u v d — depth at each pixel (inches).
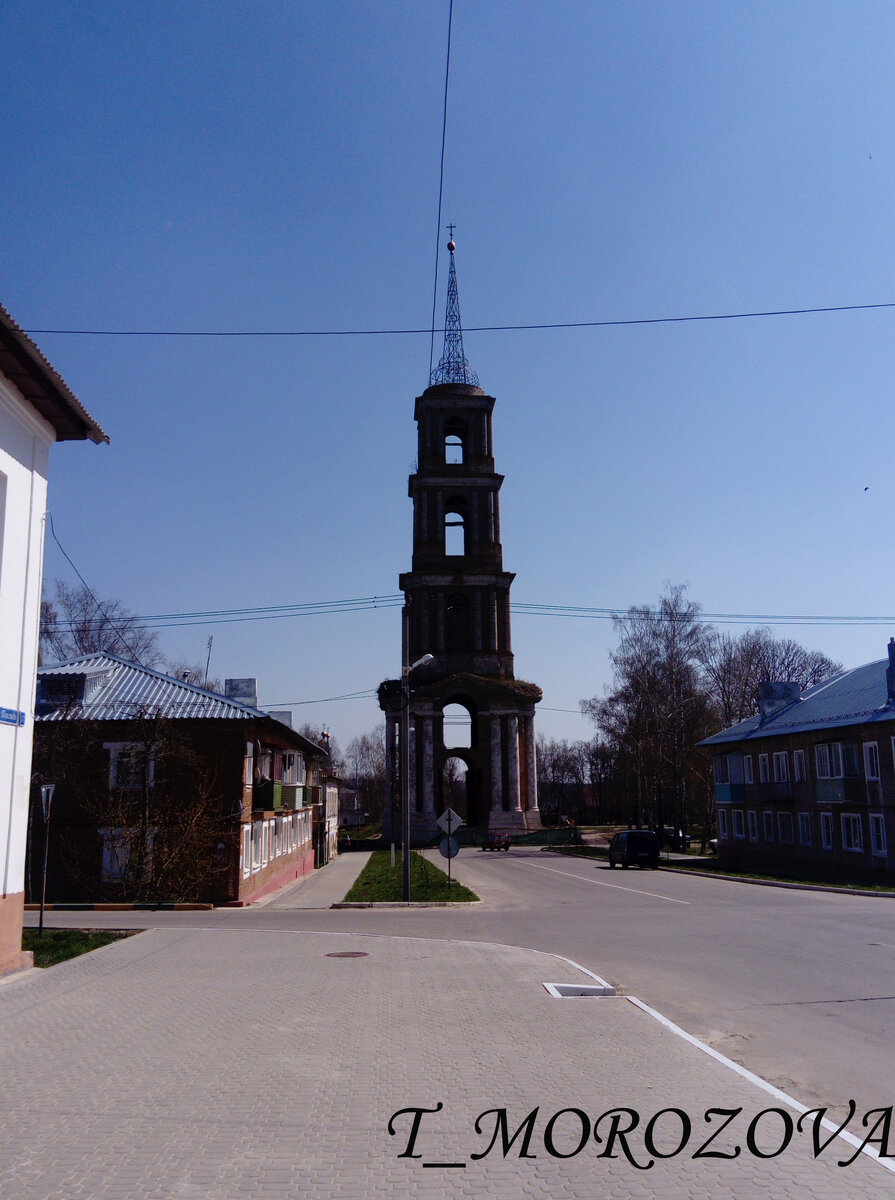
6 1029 367.2
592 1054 328.5
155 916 868.6
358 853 2679.6
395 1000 423.5
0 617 502.6
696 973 513.0
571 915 839.7
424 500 3115.2
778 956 566.3
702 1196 211.3
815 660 3011.8
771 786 1722.4
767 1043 355.6
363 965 522.0
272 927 739.4
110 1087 289.3
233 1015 391.2
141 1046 339.3
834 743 1501.0
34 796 1081.4
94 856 1076.5
